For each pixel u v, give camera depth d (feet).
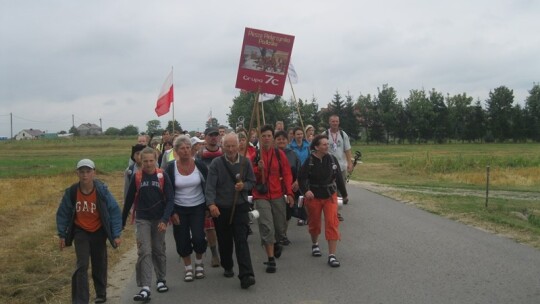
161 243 21.89
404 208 42.88
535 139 319.68
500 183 68.64
